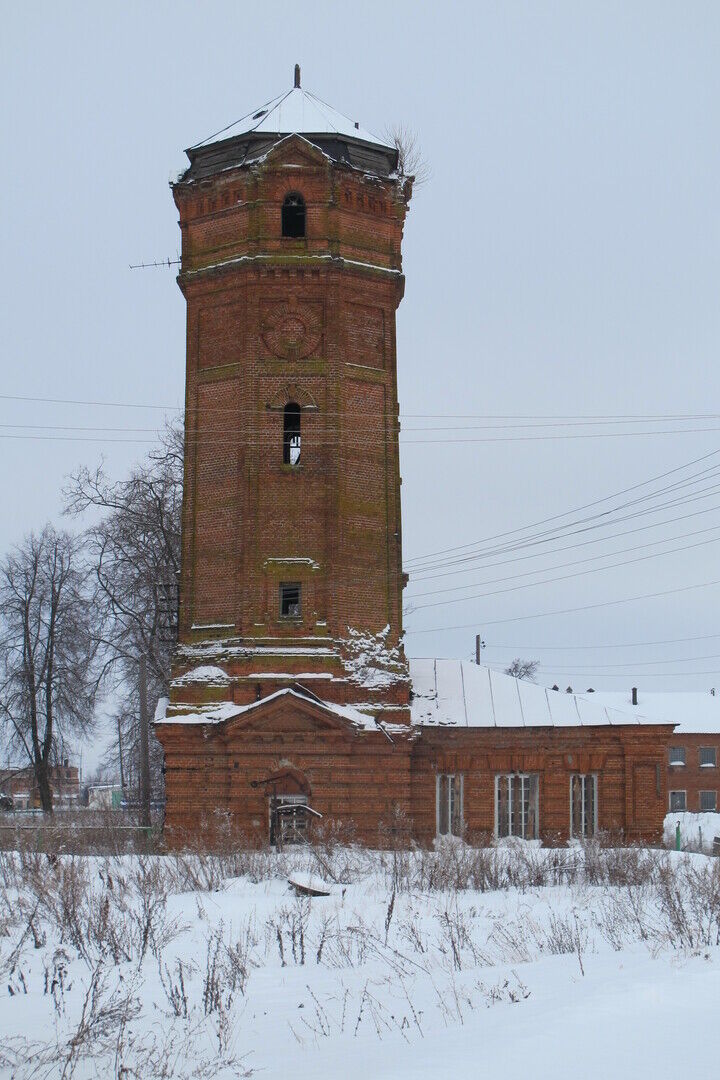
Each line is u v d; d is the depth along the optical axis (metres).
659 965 16.75
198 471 45.03
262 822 41.53
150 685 65.38
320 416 44.38
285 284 45.06
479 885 30.81
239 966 18.22
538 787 45.72
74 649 65.38
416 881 30.97
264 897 28.08
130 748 73.62
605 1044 11.71
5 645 65.56
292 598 43.94
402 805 42.47
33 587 66.00
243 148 46.69
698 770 98.69
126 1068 12.98
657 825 45.41
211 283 45.75
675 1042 11.62
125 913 24.14
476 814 45.09
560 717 46.22
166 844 41.59
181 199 46.69
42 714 66.31
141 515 56.72
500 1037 12.60
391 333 46.09
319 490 44.03
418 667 47.75
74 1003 16.94
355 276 45.53
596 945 20.30
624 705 102.12
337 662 42.91
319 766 42.09
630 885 28.72
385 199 46.62
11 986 17.94
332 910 25.39
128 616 58.66
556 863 33.66
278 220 45.22
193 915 25.03
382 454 45.31
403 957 18.67
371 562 44.47
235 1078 12.60
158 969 18.89
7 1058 13.87
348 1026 14.98
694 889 26.38
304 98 48.16
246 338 44.66
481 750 45.41
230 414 44.72
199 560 44.50
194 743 42.19
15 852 35.62
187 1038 14.79
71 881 25.47
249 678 42.50
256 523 43.81
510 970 17.69
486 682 47.28
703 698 103.19
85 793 127.62
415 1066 11.70
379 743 42.53
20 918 23.84
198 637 43.94
